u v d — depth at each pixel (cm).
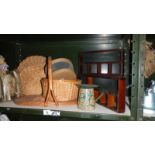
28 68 99
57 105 82
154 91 75
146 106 73
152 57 96
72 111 75
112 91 79
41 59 102
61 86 83
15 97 96
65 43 122
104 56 112
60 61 91
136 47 66
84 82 106
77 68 121
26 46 128
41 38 108
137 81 67
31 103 84
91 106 76
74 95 87
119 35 98
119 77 75
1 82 93
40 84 99
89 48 119
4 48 116
